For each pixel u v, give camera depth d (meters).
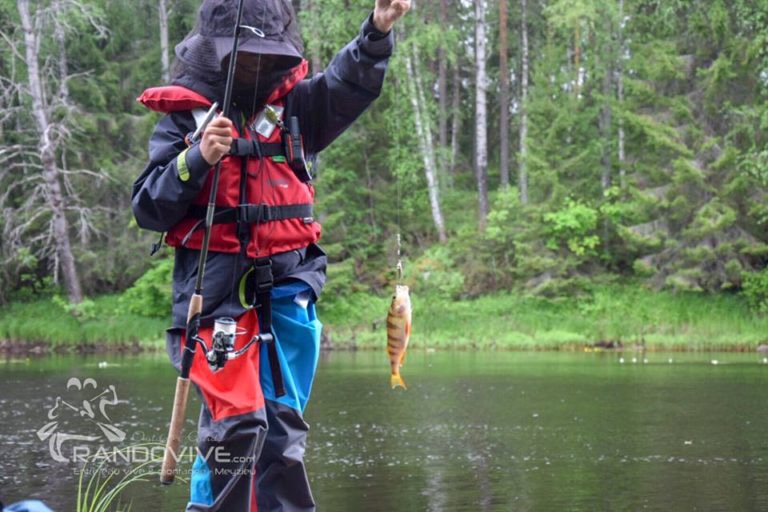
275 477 4.23
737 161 32.25
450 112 47.09
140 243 35.31
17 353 30.14
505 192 39.09
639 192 33.38
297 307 4.23
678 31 34.56
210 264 4.14
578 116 37.28
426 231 39.97
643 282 34.28
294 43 4.21
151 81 38.84
